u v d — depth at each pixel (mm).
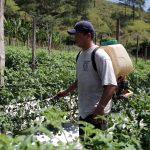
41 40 50500
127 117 3814
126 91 4336
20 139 2189
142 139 3631
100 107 3920
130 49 86875
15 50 27500
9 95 7168
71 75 9445
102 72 3945
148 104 4281
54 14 113312
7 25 46719
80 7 116812
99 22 115938
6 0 107938
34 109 7445
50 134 2299
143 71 13898
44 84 8273
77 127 7648
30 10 109438
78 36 4055
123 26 119375
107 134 2803
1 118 6684
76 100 8406
